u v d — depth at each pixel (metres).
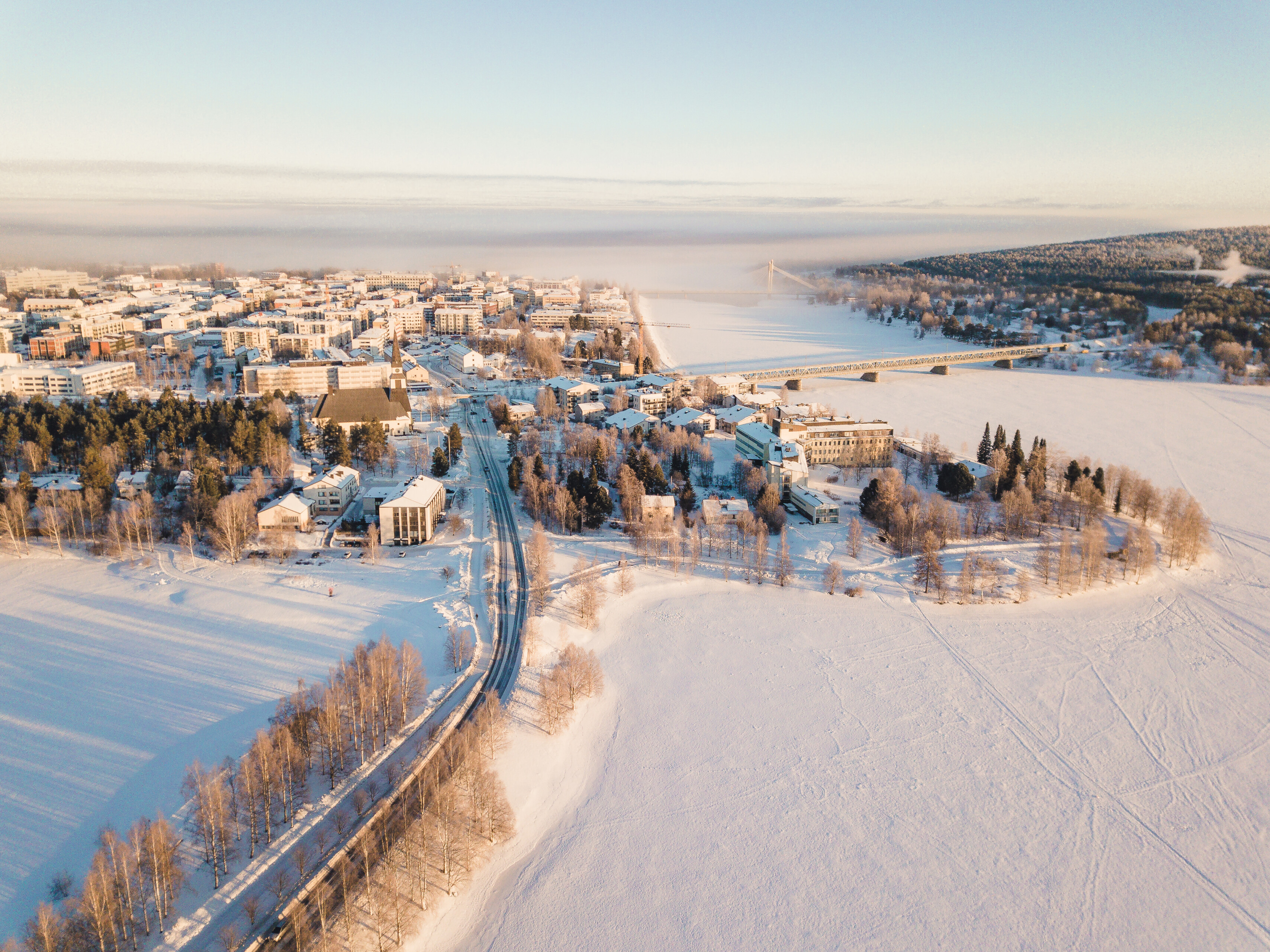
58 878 171.62
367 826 191.00
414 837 182.25
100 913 150.00
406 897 174.00
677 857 196.25
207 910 167.12
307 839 186.75
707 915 180.75
